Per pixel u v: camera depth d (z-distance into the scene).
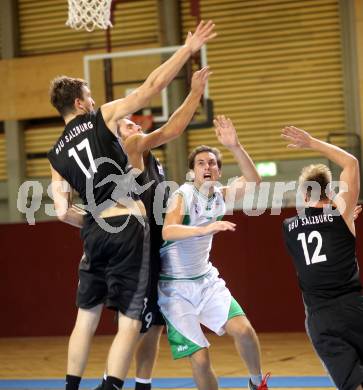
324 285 10.69
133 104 10.27
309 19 26.59
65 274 24.19
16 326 24.59
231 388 15.16
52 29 28.52
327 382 15.39
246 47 27.14
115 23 28.00
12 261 24.62
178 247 11.59
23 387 16.19
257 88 27.06
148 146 11.31
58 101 10.85
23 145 28.53
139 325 10.62
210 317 11.80
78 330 10.89
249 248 23.12
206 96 25.14
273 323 22.98
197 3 25.69
